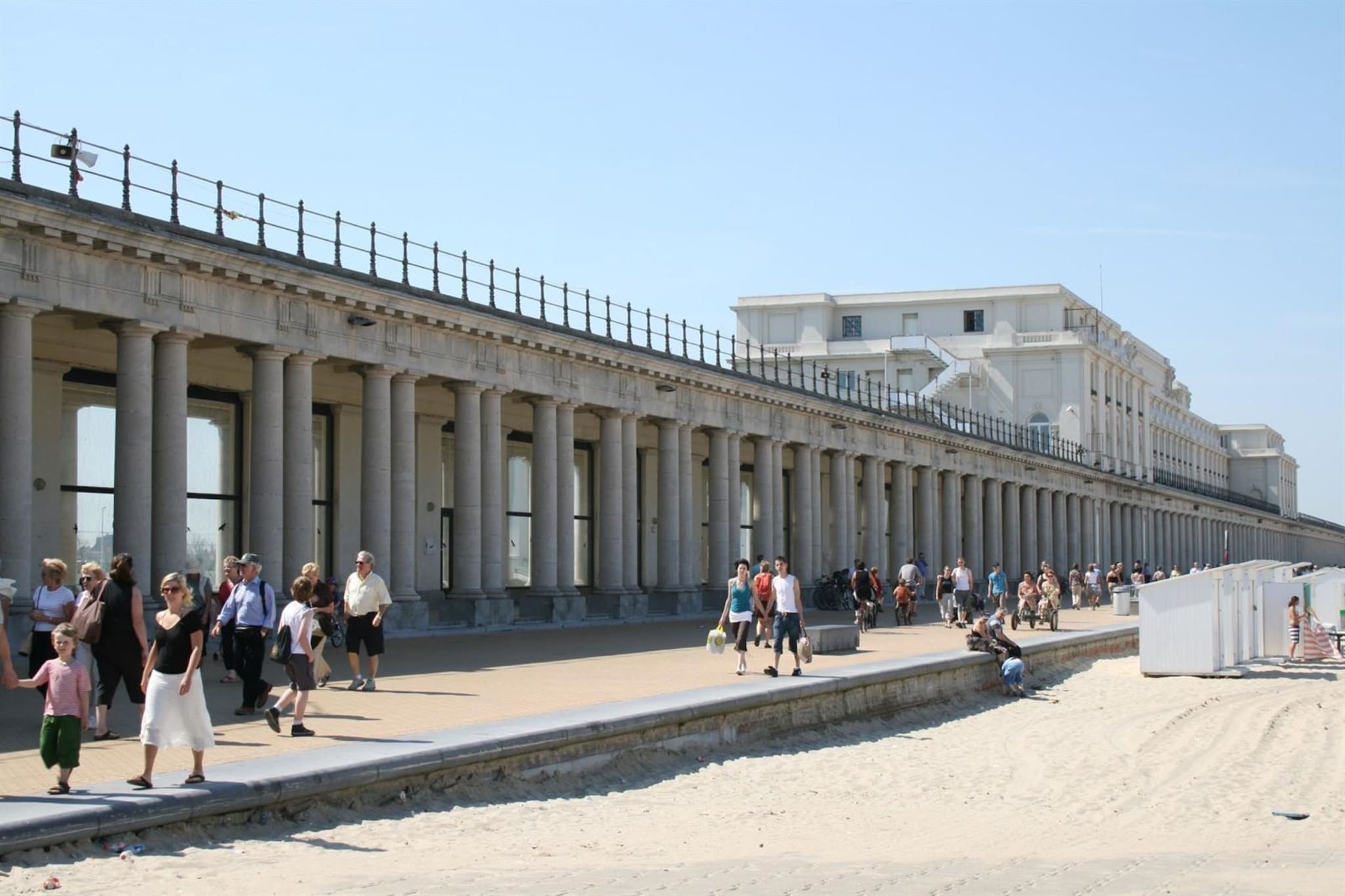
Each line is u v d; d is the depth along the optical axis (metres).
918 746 29.14
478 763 20.11
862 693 31.41
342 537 47.34
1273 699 39.28
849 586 67.38
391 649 37.19
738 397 62.62
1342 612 61.19
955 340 123.88
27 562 31.23
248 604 23.08
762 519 65.12
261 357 37.91
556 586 50.47
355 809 18.20
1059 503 105.62
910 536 81.56
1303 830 20.58
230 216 36.25
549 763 21.47
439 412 52.66
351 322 40.41
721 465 61.97
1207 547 157.12
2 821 14.51
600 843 17.84
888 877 16.28
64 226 31.31
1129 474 133.00
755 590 38.72
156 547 34.84
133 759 18.59
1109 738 31.14
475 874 15.66
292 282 37.62
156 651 16.45
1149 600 45.41
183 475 35.19
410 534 43.19
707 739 25.55
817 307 124.31
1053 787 24.52
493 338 46.47
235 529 43.31
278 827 17.06
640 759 23.58
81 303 32.41
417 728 21.52
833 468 72.88
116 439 33.94
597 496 63.81
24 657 30.59
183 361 35.22
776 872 16.45
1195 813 22.11
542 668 31.91
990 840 19.33
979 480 90.00
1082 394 119.19
